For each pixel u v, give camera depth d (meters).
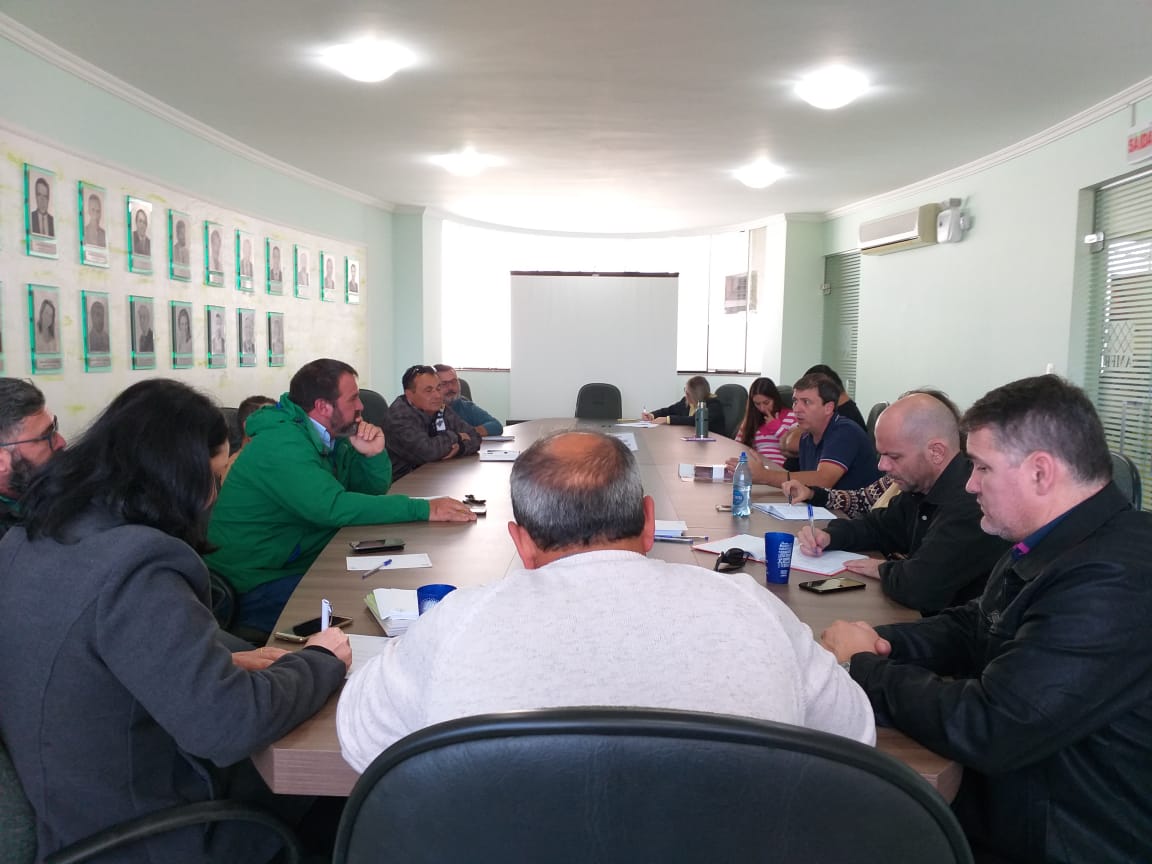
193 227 4.71
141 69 3.74
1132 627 0.99
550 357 8.32
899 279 6.59
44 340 3.48
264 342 5.63
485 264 8.91
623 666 0.75
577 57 3.52
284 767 1.09
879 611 1.67
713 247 8.84
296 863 1.20
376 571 1.97
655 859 0.60
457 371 8.74
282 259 5.84
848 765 0.58
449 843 0.62
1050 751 1.01
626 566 0.83
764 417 4.71
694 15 3.07
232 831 1.19
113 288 3.97
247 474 2.40
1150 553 1.04
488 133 4.81
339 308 6.76
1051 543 1.12
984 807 1.18
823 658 0.86
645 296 8.30
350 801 0.66
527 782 0.59
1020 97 4.07
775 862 0.60
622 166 5.68
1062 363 4.71
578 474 0.91
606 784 0.58
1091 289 4.59
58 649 1.06
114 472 1.13
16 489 1.71
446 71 3.70
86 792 1.09
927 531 1.81
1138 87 3.88
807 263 7.85
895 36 3.28
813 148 5.11
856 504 2.86
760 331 8.42
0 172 3.21
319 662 1.22
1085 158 4.44
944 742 1.04
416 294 7.74
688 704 0.74
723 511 2.72
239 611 2.37
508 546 2.23
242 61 3.62
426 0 2.96
